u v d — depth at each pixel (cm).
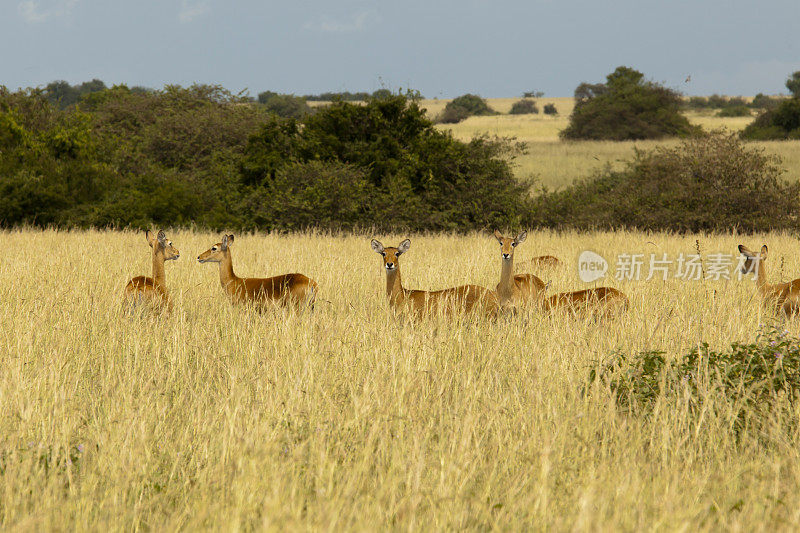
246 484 1547
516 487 1623
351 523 1473
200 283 4331
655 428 1977
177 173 11475
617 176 11494
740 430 2031
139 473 1694
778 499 1570
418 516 1513
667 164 9794
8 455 1717
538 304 3509
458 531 1468
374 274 4631
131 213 9150
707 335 2830
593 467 1708
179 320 3203
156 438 1903
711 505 1573
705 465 1814
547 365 2484
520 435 1944
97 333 2980
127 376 2427
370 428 1936
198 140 13250
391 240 7375
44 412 2002
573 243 6975
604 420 2048
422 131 10931
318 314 3356
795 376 2277
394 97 10556
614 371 2378
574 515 1491
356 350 2728
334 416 2042
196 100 15688
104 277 4291
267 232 9219
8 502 1517
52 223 9225
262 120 14200
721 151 9569
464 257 5431
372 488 1652
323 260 5153
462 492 1580
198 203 9625
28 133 10456
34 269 4484
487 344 2811
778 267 5047
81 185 9750
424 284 4453
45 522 1417
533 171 16838
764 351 2348
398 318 3347
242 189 10600
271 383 2284
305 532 1380
